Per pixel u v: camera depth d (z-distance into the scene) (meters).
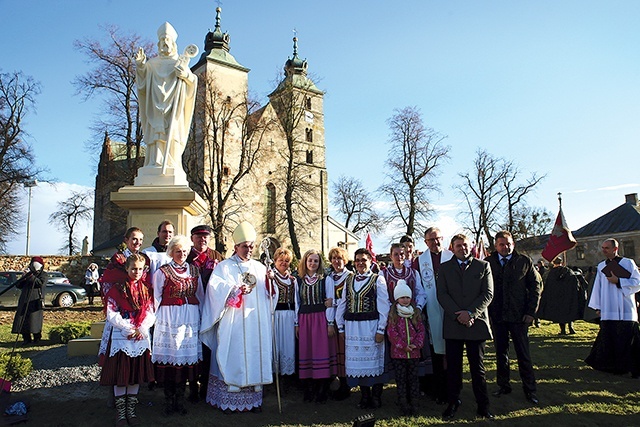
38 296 11.60
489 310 6.98
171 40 8.73
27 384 7.20
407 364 6.16
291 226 38.25
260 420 5.79
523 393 6.97
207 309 6.09
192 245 6.75
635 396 6.88
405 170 39.00
